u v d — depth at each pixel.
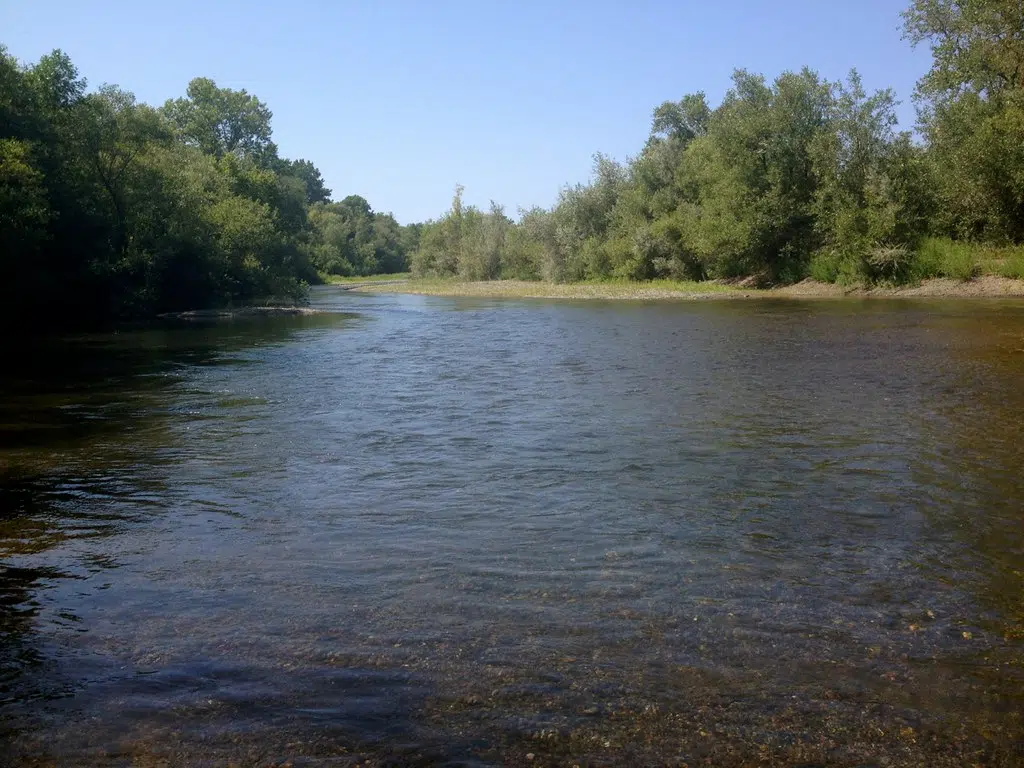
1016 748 3.36
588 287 49.81
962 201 31.34
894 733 3.47
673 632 4.41
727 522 6.27
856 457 8.10
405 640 4.38
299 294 41.84
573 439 9.26
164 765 3.31
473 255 74.19
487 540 5.96
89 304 31.31
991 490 6.90
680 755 3.33
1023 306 24.41
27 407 12.00
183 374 15.62
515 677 3.96
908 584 5.03
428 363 16.81
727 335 20.48
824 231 37.22
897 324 21.05
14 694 3.89
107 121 31.97
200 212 37.62
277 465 8.37
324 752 3.38
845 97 34.81
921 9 33.62
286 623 4.61
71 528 6.41
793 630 4.43
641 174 52.66
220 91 72.44
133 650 4.32
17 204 24.78
